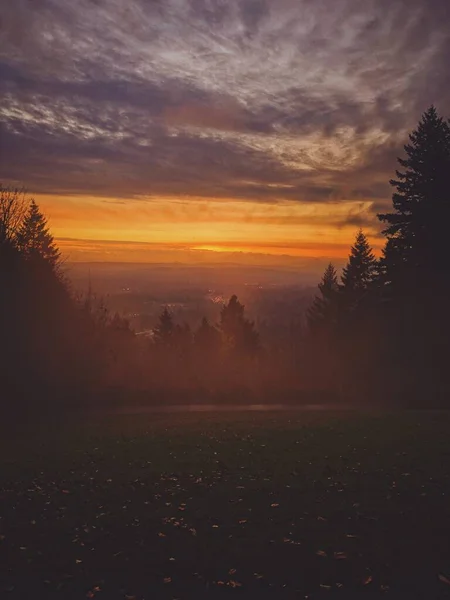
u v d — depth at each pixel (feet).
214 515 20.67
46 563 16.84
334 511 20.44
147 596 14.78
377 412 59.62
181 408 73.72
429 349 98.02
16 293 79.30
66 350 84.79
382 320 106.73
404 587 14.70
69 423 59.00
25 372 77.36
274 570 15.94
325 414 57.88
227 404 78.79
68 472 29.84
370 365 106.42
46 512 21.99
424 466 26.76
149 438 41.52
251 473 26.91
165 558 17.01
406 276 101.45
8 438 48.24
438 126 106.32
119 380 91.50
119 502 23.03
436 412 58.23
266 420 52.80
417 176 105.91
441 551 16.65
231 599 14.52
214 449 34.37
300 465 28.19
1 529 19.94
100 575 16.01
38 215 103.35
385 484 23.68
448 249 96.32
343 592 14.60
